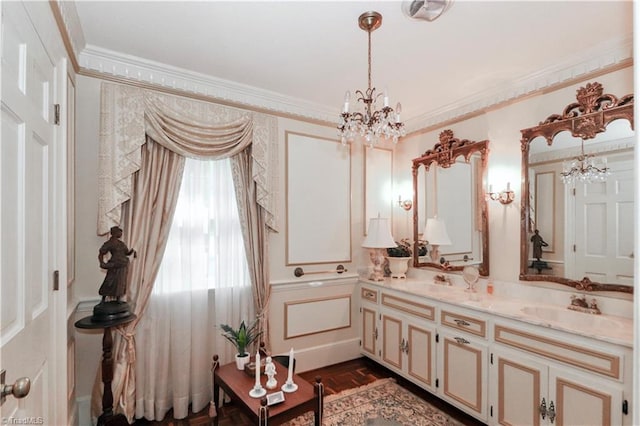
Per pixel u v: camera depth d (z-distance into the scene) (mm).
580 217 2197
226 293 2648
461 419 2318
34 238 1265
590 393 1689
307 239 3148
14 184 1064
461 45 2082
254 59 2279
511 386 2031
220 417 2369
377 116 1899
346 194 3422
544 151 2391
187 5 1700
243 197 2727
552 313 2197
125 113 2227
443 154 3145
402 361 2840
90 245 2203
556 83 2322
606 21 1818
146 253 2297
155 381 2328
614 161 2051
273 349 2922
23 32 1135
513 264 2559
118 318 1959
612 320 1938
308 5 1697
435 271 3213
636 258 633
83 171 2186
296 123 3107
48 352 1438
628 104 1979
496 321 2131
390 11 1740
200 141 2508
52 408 1484
